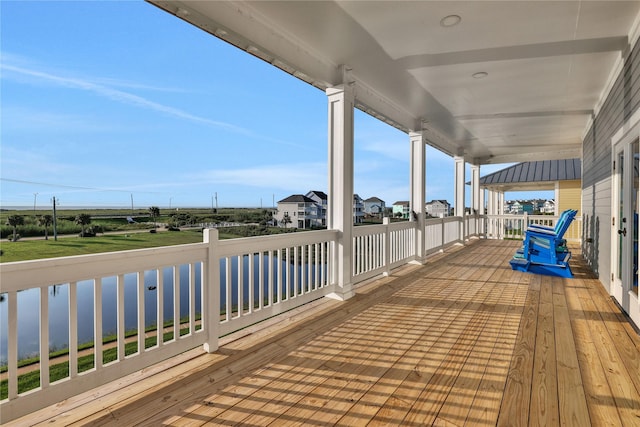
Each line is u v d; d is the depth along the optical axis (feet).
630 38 10.94
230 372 7.58
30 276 5.42
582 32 10.83
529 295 13.92
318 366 7.86
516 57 12.60
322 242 13.01
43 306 5.62
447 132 24.85
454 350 8.68
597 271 17.44
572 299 13.32
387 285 15.69
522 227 36.45
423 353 8.52
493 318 11.11
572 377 7.28
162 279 7.45
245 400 6.50
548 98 17.15
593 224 19.11
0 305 5.41
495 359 8.16
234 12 9.27
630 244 11.18
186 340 7.97
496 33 10.93
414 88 15.78
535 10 9.60
